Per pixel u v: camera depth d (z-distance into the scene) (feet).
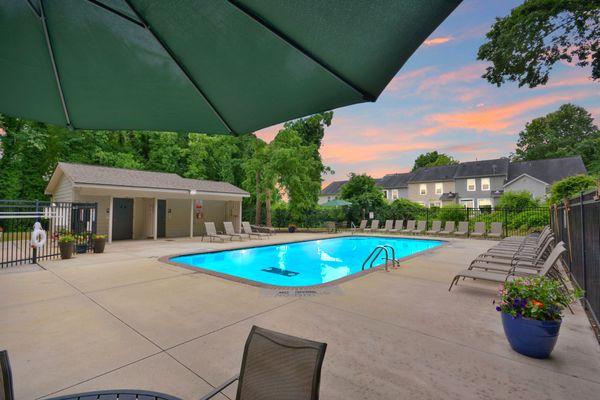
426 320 14.32
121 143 84.89
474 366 10.19
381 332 12.91
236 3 5.18
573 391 8.82
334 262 40.55
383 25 5.04
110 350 11.18
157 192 51.70
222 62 6.50
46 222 59.11
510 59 49.78
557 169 107.76
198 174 87.76
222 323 13.79
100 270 25.18
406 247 52.06
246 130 8.96
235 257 41.42
